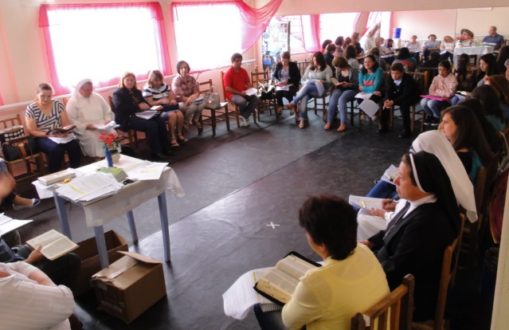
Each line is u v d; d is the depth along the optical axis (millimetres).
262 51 7363
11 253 2029
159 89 5320
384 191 2648
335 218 1251
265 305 1579
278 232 3088
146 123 4809
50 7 4520
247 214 3389
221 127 6039
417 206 1645
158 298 2363
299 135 5488
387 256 1748
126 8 5223
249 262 2738
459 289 2299
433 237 1552
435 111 5070
